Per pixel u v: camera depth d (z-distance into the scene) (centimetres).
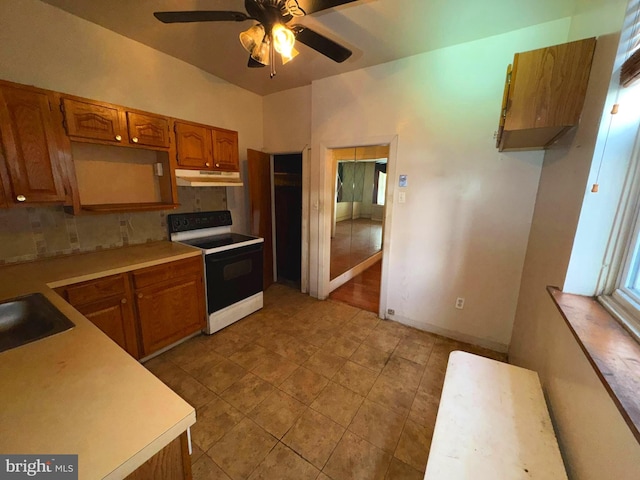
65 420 64
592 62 128
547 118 139
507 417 106
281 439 152
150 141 214
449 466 87
